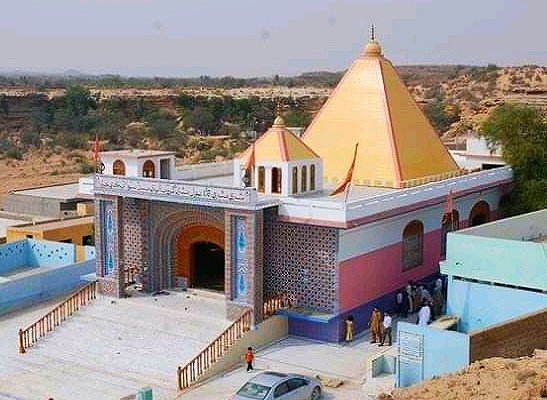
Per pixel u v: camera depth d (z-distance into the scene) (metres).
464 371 21.70
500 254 28.30
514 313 28.19
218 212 32.81
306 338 31.36
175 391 26.83
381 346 30.44
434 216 36.31
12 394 26.91
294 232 31.33
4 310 36.06
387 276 33.41
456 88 165.25
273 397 23.08
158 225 34.53
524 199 41.25
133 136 123.81
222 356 28.39
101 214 34.44
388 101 37.06
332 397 25.48
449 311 29.67
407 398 20.33
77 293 33.50
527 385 19.16
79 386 27.56
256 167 32.75
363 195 33.38
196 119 129.75
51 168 104.19
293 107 144.50
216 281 35.84
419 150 37.22
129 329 31.30
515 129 42.19
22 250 43.09
